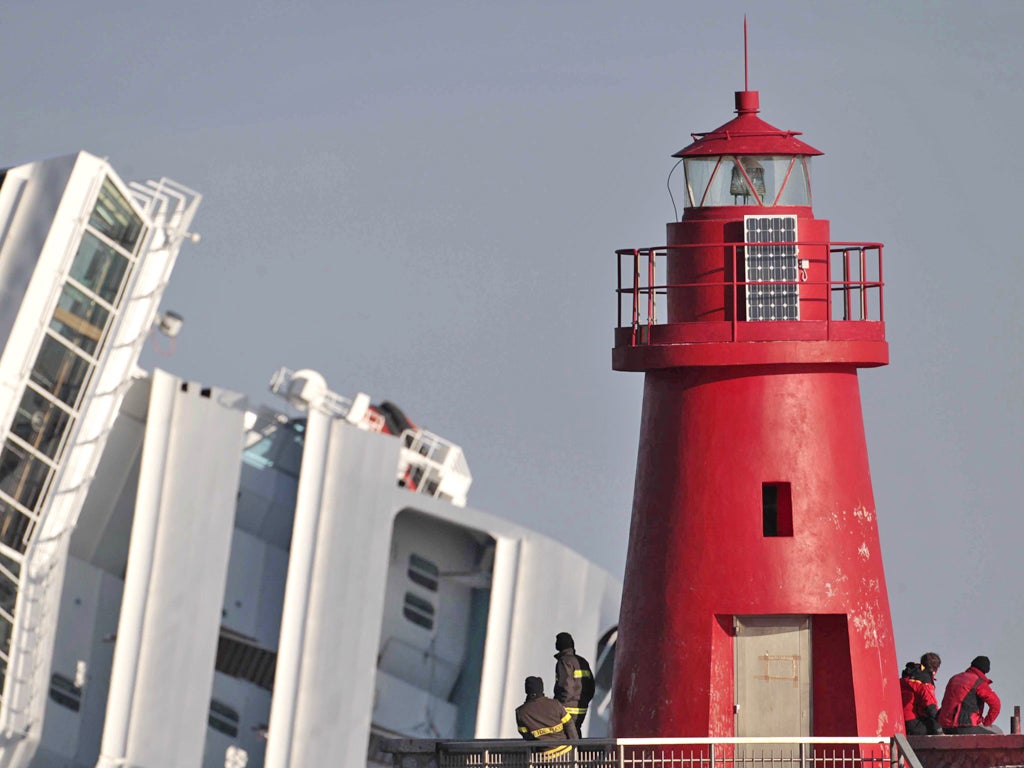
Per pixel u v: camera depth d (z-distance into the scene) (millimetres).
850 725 30984
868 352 31578
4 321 46125
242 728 60938
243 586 60625
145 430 56719
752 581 31125
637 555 32500
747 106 33406
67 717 55812
